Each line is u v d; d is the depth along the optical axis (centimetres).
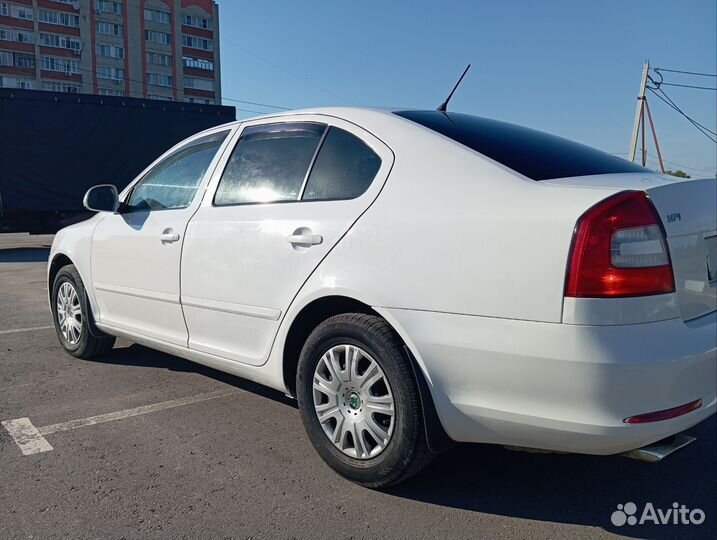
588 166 305
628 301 229
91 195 443
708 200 272
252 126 382
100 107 1557
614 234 232
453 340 258
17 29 7475
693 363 238
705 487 306
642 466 328
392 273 277
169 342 408
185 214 394
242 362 353
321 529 266
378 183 299
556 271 235
